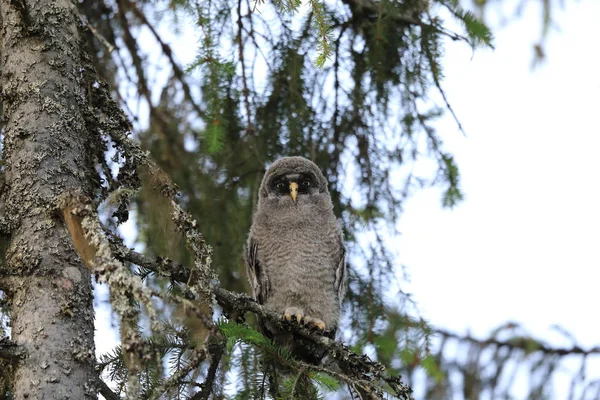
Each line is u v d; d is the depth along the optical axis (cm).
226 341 761
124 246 718
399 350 1059
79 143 733
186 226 689
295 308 1115
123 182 720
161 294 566
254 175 1164
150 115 1185
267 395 820
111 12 1195
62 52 766
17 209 690
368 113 1149
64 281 655
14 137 722
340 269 1136
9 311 721
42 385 605
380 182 1141
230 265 1160
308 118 1132
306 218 1158
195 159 1174
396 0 1101
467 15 1092
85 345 639
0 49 795
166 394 641
